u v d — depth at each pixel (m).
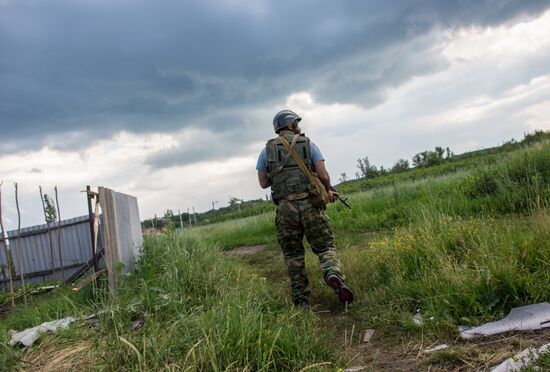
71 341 3.77
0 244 11.07
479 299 3.60
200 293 5.00
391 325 3.86
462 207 8.15
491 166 9.87
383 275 4.98
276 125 5.06
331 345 3.49
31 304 6.42
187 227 8.50
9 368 3.33
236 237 14.46
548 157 8.79
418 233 5.41
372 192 15.20
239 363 2.92
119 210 6.64
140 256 6.85
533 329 3.08
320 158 4.89
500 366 2.62
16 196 7.25
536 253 3.96
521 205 7.04
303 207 4.71
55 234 11.26
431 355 3.03
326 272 4.53
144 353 2.96
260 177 5.12
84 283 5.62
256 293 4.76
